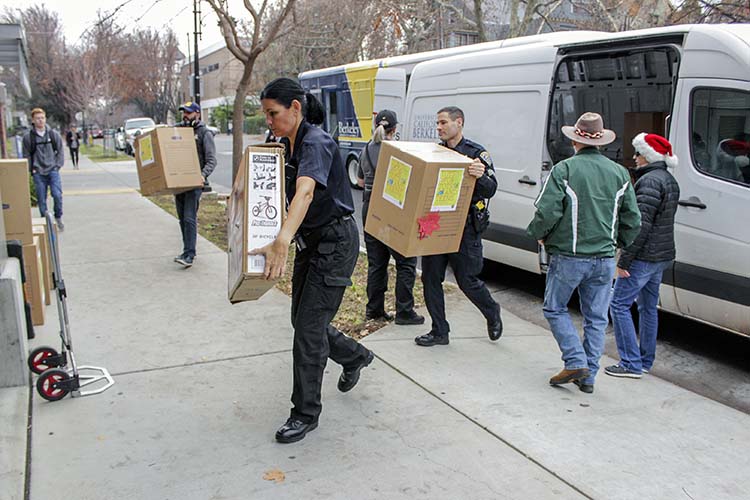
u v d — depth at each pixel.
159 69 42.53
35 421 3.73
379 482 3.17
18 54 12.29
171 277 7.02
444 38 18.98
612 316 4.66
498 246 7.35
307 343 3.49
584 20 19.00
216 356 4.78
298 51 24.86
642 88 7.06
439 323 5.05
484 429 3.75
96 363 4.61
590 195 4.09
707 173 5.09
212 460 3.34
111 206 12.65
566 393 4.28
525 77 6.90
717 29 5.12
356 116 16.33
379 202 4.62
